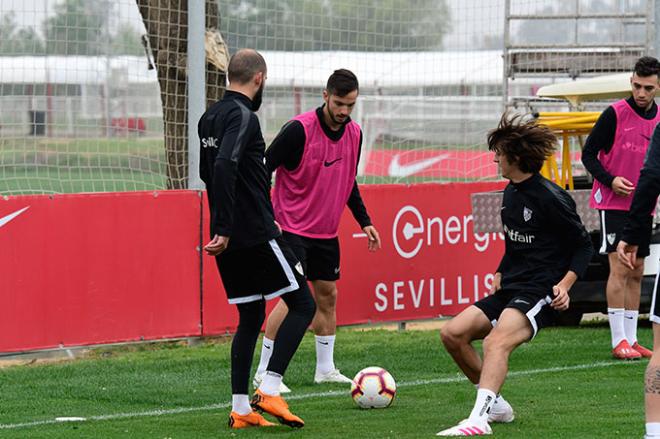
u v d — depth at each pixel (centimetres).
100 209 2289
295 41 3303
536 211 1462
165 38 2717
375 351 2316
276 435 1471
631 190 2067
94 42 3291
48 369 2138
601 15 3331
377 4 3603
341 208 1920
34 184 3050
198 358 2264
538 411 1622
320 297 1938
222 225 1445
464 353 1500
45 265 2231
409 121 4491
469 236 2764
